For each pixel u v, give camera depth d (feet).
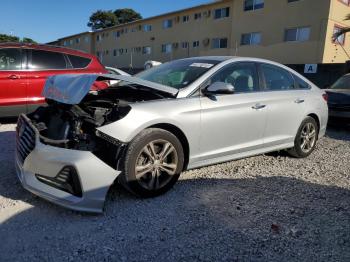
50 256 9.02
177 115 12.59
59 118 12.56
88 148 11.34
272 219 11.48
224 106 14.01
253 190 13.85
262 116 15.61
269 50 78.64
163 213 11.52
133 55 130.72
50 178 10.98
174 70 15.37
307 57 71.26
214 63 14.88
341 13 70.59
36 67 23.76
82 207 10.71
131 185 11.80
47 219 10.80
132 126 11.53
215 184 14.30
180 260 9.10
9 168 14.80
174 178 12.96
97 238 9.91
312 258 9.40
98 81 13.47
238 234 10.46
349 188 14.58
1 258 8.83
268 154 19.43
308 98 18.37
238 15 85.25
